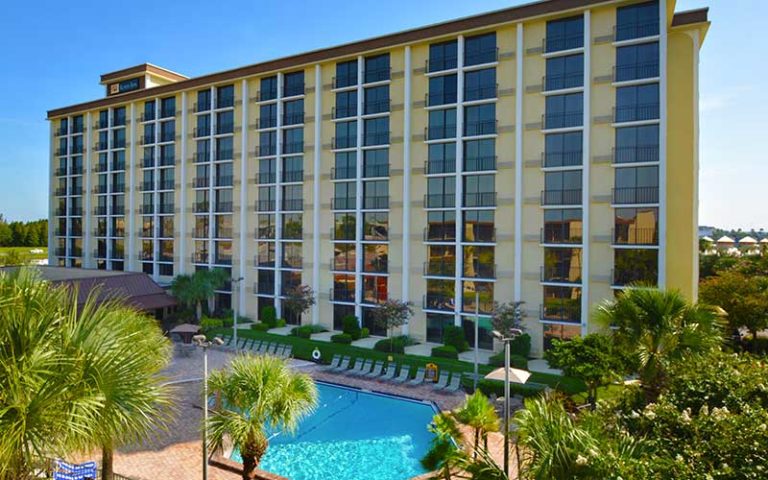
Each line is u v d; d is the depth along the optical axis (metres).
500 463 15.57
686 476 6.39
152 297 39.12
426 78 34.19
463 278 32.59
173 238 45.62
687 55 28.59
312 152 38.59
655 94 28.03
